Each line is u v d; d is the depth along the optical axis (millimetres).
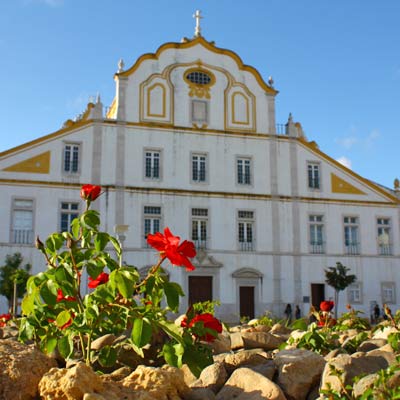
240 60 36875
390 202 37781
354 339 6273
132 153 33625
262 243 34844
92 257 5438
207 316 4977
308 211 36094
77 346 6016
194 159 34781
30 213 31250
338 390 4094
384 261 36812
